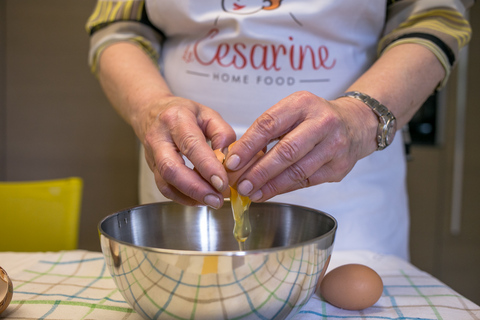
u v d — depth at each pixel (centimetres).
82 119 207
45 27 202
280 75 84
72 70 204
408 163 202
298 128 52
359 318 58
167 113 58
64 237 108
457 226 204
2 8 202
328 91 85
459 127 197
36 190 110
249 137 52
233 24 83
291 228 64
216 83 86
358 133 59
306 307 61
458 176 201
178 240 66
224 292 46
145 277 47
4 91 207
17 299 62
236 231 59
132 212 62
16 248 109
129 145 206
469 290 208
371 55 89
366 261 80
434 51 73
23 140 210
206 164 52
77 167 210
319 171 58
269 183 56
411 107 71
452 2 79
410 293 65
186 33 89
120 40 89
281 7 81
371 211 90
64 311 59
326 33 83
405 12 84
